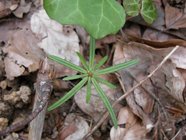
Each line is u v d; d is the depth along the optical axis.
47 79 0.20
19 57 0.21
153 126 0.21
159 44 0.23
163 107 0.21
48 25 0.22
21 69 0.21
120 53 0.23
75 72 0.22
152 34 0.24
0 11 0.23
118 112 0.21
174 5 0.25
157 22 0.24
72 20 0.20
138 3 0.23
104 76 0.22
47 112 0.21
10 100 0.20
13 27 0.23
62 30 0.22
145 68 0.22
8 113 0.20
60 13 0.20
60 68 0.21
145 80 0.22
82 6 0.20
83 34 0.23
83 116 0.21
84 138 0.20
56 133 0.21
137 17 0.24
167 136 0.21
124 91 0.21
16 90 0.21
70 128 0.21
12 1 0.23
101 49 0.23
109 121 0.21
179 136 0.21
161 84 0.22
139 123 0.21
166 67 0.22
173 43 0.23
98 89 0.19
